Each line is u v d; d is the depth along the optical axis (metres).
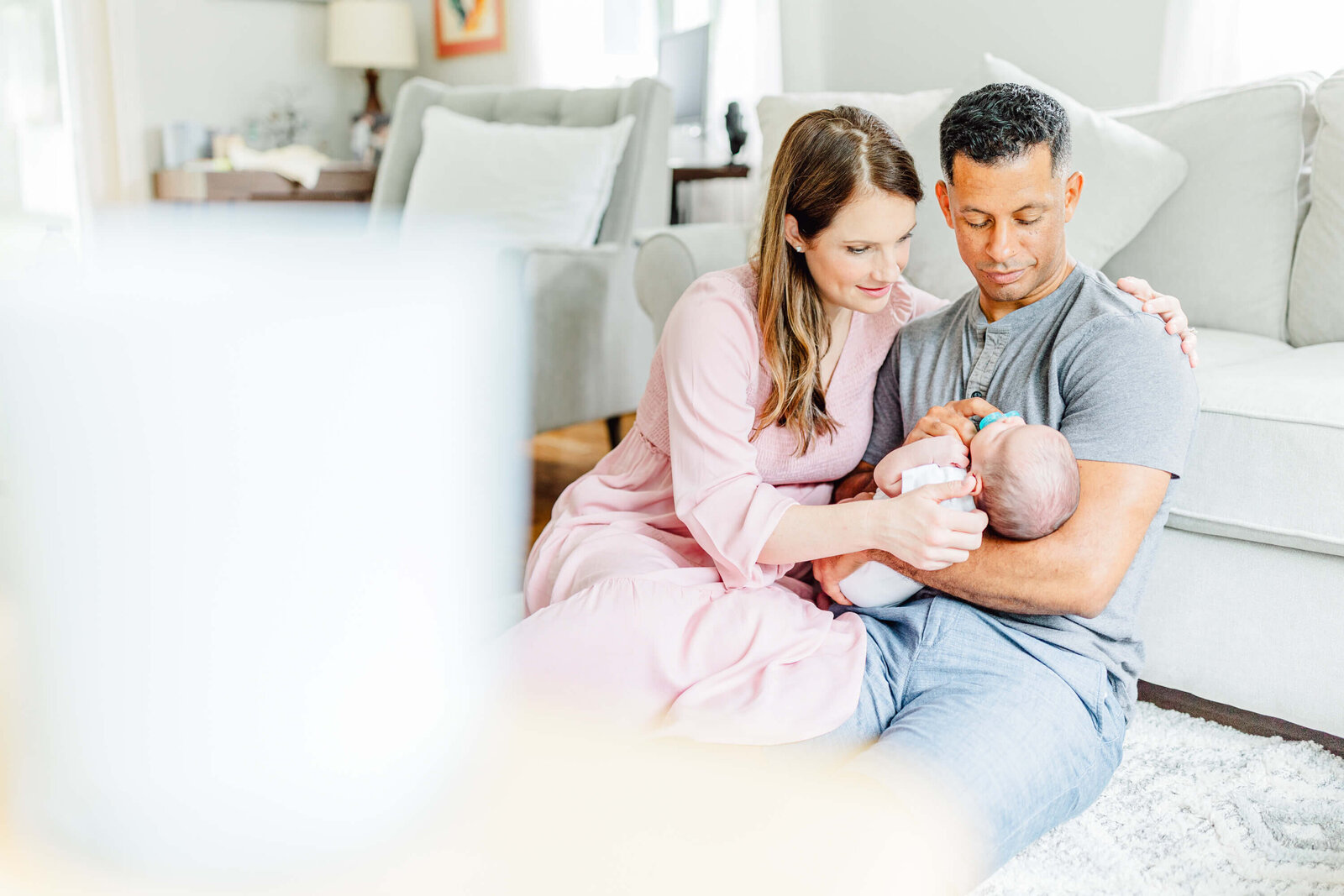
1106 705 1.08
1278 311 1.76
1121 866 1.02
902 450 1.08
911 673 1.06
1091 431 1.03
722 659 0.99
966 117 1.01
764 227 1.10
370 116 4.51
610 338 2.58
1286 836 1.07
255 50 4.58
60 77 4.21
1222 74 2.28
